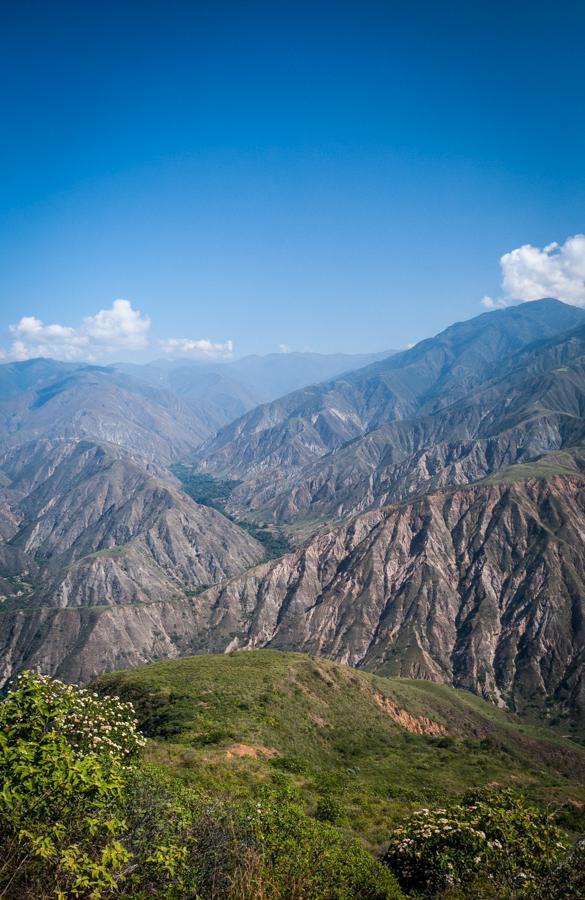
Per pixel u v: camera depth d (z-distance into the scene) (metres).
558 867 14.82
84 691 20.88
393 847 17.30
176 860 11.23
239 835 13.36
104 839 10.95
